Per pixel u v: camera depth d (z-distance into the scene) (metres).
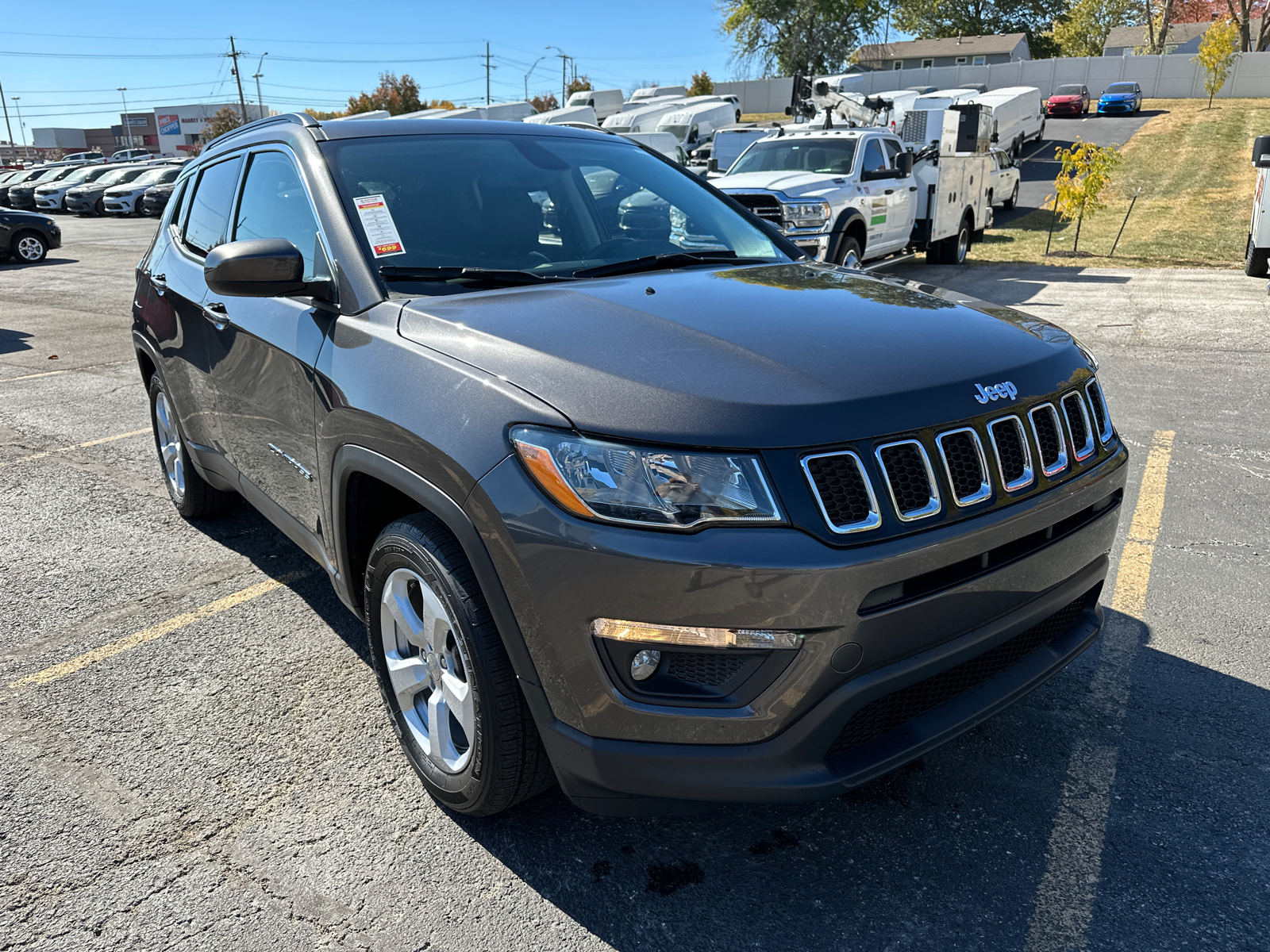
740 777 1.87
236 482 3.49
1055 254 14.57
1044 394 2.18
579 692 1.90
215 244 3.57
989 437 2.02
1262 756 2.57
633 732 1.88
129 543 4.21
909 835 2.29
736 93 56.75
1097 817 2.34
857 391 1.93
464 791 2.23
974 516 1.97
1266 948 1.93
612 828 2.34
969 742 2.67
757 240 3.35
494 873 2.18
